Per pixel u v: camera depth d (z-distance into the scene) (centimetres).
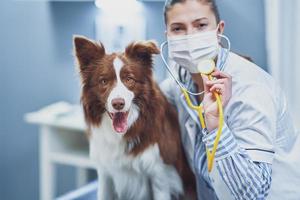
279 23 200
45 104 268
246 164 90
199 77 113
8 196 270
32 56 262
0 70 253
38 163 278
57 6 253
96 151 129
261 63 216
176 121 130
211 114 92
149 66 122
